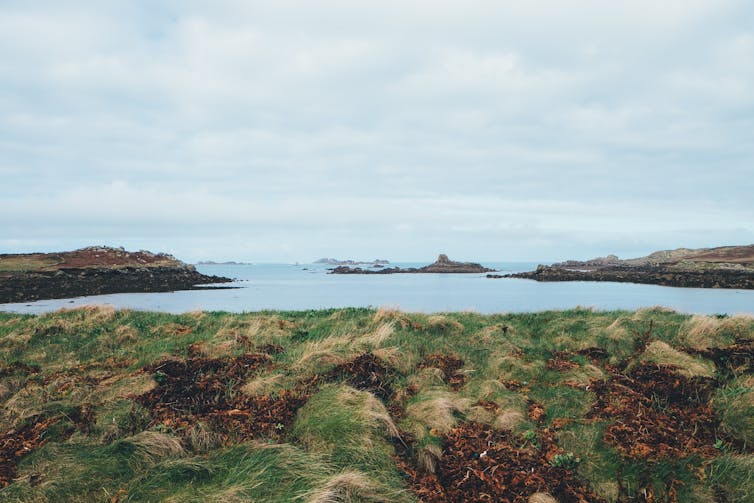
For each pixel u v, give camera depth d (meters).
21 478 5.53
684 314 14.00
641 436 6.87
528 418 7.76
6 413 7.50
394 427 7.01
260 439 6.71
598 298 51.78
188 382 8.68
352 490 5.48
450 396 8.32
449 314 16.70
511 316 16.38
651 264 135.12
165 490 5.46
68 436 6.74
